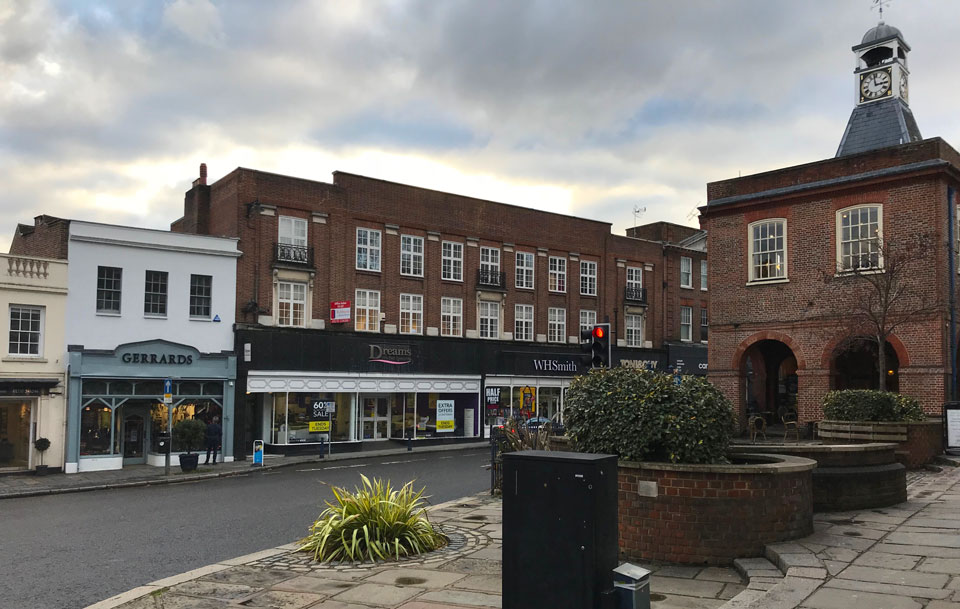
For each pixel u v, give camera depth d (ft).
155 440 88.38
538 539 19.97
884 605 22.36
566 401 35.09
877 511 38.11
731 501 29.84
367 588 27.66
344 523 33.76
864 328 76.28
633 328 148.97
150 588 28.14
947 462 58.59
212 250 94.89
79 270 84.17
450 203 123.13
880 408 58.03
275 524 46.09
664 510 30.25
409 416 113.70
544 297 134.72
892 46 88.58
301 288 104.88
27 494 65.98
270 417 98.78
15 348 79.66
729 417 32.55
